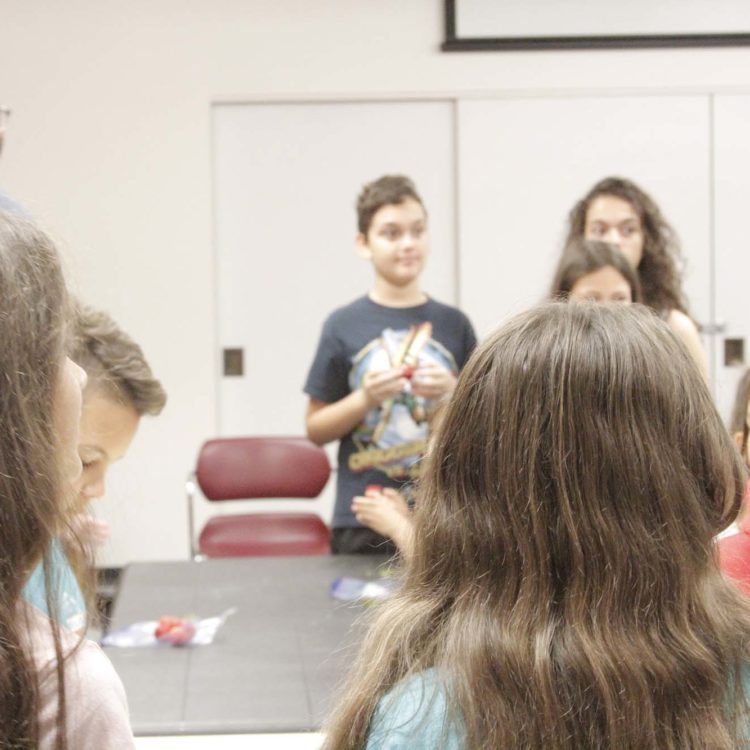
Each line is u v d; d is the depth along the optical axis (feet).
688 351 2.81
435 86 15.12
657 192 15.42
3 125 7.17
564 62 15.17
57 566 2.72
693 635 2.60
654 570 2.62
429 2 14.99
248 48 15.02
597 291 7.63
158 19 14.93
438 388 8.63
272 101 15.16
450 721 2.60
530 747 2.53
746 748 2.56
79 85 14.97
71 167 15.06
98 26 14.89
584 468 2.64
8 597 2.31
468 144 15.24
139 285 15.28
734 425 5.92
